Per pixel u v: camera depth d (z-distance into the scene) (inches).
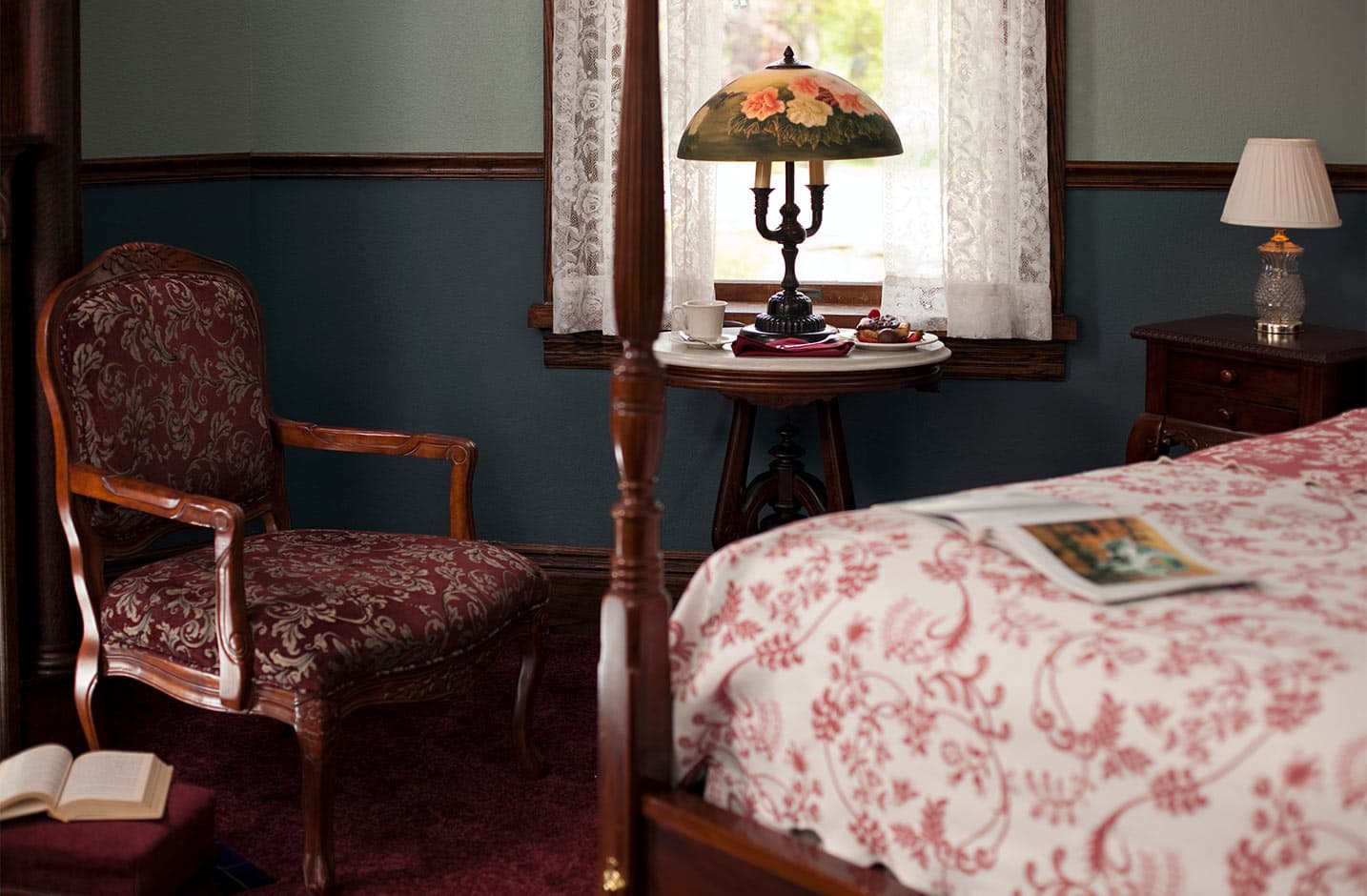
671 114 155.3
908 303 159.2
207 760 130.0
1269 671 59.8
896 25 153.6
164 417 120.0
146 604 110.1
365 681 106.5
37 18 125.6
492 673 154.2
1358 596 68.2
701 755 81.1
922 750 68.9
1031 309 157.2
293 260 170.7
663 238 78.0
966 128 153.6
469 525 129.0
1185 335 146.8
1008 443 164.1
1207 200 158.1
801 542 78.5
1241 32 155.2
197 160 162.4
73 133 129.4
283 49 166.6
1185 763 59.4
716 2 156.5
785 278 146.6
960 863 67.4
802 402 138.9
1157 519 81.4
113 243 155.5
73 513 112.6
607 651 79.8
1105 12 155.9
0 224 121.6
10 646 124.9
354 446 129.6
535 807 121.1
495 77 164.4
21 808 93.7
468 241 167.9
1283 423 140.2
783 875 72.9
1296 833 56.2
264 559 117.1
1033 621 66.9
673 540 170.4
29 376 128.8
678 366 139.7
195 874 97.6
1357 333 146.5
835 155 132.8
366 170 167.3
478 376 170.7
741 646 77.3
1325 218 141.7
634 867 80.2
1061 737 63.3
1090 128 157.9
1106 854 61.9
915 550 75.0
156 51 157.6
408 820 118.4
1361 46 154.4
